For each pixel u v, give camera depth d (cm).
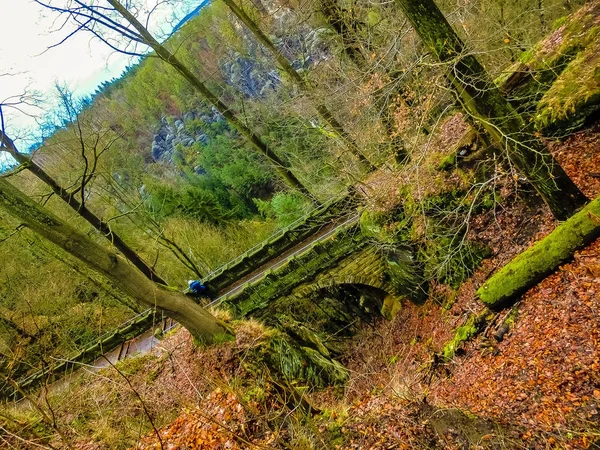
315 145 1367
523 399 516
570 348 535
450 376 686
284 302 1280
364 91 912
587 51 846
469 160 962
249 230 2105
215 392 621
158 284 749
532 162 630
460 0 902
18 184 1659
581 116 817
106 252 677
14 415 558
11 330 1000
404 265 1125
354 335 1286
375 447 475
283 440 482
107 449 609
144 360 937
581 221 611
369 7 1098
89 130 1455
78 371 1248
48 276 1565
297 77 1331
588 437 410
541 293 640
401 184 1085
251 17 1460
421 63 652
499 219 937
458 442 450
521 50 1048
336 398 758
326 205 1398
